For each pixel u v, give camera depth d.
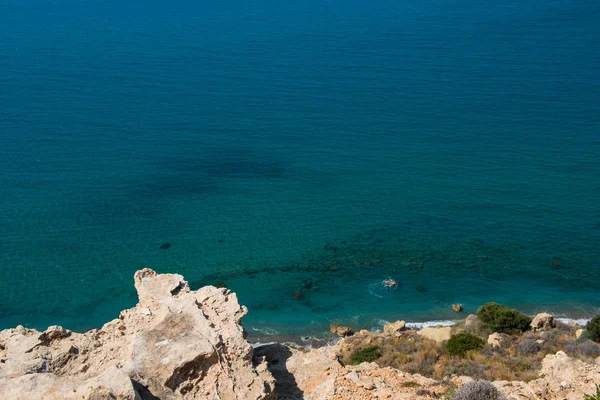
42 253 64.94
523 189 82.19
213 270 61.81
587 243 66.44
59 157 93.44
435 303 54.91
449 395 20.75
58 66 157.75
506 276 59.62
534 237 68.12
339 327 50.72
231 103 127.31
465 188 82.81
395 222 72.69
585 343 33.25
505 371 28.19
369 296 56.31
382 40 194.25
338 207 77.12
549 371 24.83
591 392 20.61
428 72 152.88
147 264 63.09
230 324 20.23
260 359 20.39
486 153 96.50
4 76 145.75
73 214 74.25
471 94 132.12
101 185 83.31
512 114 117.31
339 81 145.50
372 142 102.81
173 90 137.12
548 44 182.38
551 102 124.50
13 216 73.12
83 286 58.97
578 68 152.25
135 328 20.02
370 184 84.69
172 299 21.59
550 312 52.62
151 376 17.30
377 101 128.38
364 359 34.84
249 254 65.06
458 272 60.53
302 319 52.69
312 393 21.53
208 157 95.25
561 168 89.56
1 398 15.76
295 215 74.81
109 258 64.06
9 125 108.94
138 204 77.62
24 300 56.56
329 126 111.69
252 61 166.50
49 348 19.33
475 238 68.06
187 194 81.19
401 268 61.53
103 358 18.88
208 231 70.44
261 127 111.12
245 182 85.50
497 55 169.25
